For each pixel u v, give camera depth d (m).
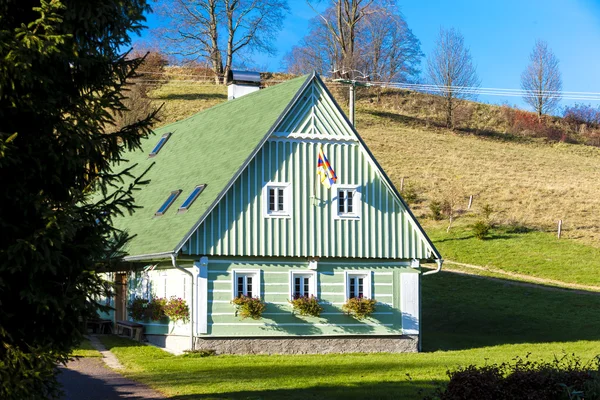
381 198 29.20
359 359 25.77
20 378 11.97
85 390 18.92
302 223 27.98
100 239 13.11
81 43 13.21
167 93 84.50
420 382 20.22
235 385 19.48
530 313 36.69
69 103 13.09
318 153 28.48
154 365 23.58
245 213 27.20
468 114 93.31
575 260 46.81
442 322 36.03
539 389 13.05
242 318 26.95
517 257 47.28
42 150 12.59
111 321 34.00
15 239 12.29
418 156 72.56
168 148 37.81
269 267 27.55
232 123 32.38
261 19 83.50
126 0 13.54
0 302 12.12
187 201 28.78
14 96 12.38
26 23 12.98
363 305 28.09
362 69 93.00
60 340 12.97
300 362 24.62
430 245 29.50
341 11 88.44
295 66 102.00
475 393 13.10
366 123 85.25
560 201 60.34
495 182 65.12
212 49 83.38
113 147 13.55
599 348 29.00
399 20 92.12
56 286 12.69
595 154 84.38
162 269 29.41
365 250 28.70
